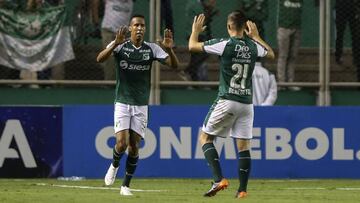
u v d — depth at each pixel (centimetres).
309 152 4600
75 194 3400
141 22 3344
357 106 4634
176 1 4784
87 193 3475
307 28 4875
